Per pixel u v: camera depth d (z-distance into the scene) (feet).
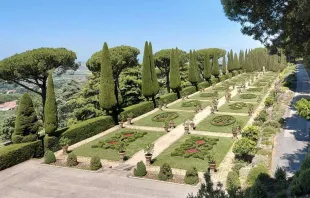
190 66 190.29
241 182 52.42
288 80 201.26
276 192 41.29
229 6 45.34
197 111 128.36
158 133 98.63
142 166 62.03
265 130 85.20
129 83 150.10
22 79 103.76
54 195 54.24
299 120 99.30
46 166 71.05
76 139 91.71
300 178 37.32
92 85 133.90
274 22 43.98
